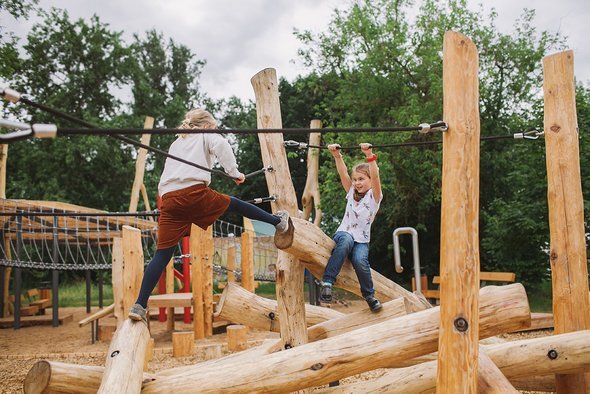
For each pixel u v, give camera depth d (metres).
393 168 18.03
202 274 11.34
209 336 11.52
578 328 4.55
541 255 15.64
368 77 20.20
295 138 18.89
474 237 3.27
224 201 4.23
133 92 35.59
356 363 3.67
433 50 18.86
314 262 4.64
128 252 8.62
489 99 20.83
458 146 3.29
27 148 29.70
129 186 32.09
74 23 34.16
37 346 10.95
